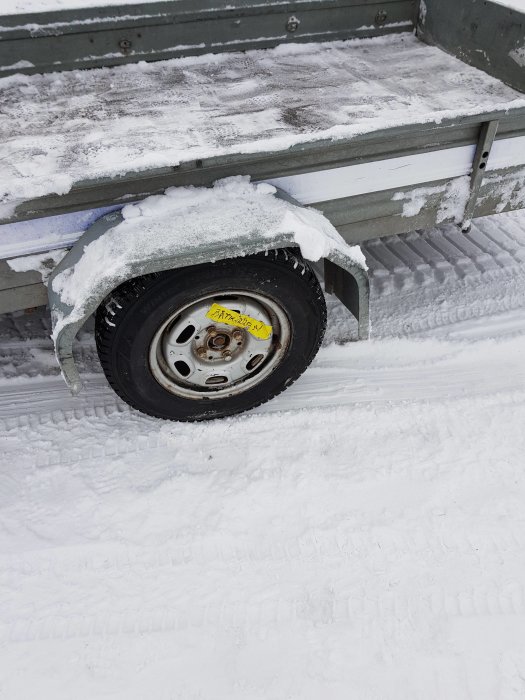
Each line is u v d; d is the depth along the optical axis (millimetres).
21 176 1999
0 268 1961
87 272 1849
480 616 1907
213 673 1790
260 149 1956
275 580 2002
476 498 2230
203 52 3113
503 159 2426
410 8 3318
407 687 1758
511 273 3250
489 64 2855
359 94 2680
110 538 2127
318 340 2418
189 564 2051
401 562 2045
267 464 2359
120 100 2662
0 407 2582
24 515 2193
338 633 1871
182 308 2088
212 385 2404
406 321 2990
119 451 2416
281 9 3094
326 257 2027
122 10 2824
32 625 1899
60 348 1939
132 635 1875
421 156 2262
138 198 2010
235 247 1899
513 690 1748
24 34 2730
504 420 2516
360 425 2512
